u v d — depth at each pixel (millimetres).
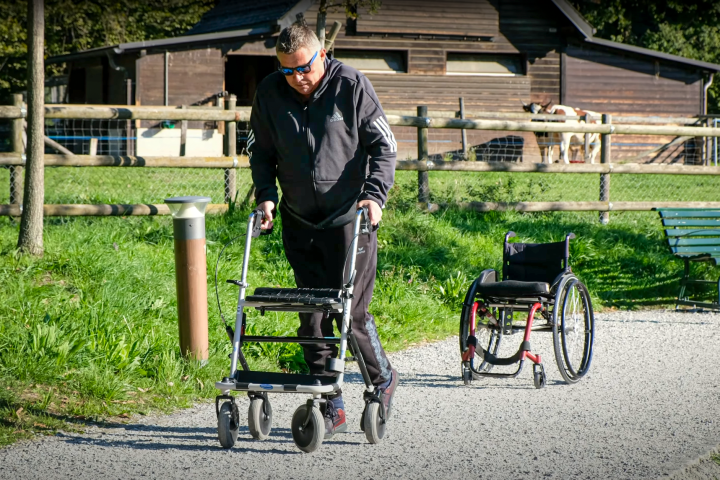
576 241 19844
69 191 22375
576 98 48625
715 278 19109
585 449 8305
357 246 8156
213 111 18828
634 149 47469
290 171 8180
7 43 59094
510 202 21531
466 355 11031
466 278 16938
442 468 7711
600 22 73562
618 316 16406
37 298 12656
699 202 22641
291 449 8234
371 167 8094
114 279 13828
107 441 8406
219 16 51156
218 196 21766
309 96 8039
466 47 46594
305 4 41406
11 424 8664
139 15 63781
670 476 7539
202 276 10898
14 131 16891
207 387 10398
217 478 7387
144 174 26719
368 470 7645
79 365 10406
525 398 10398
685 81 50188
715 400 10273
